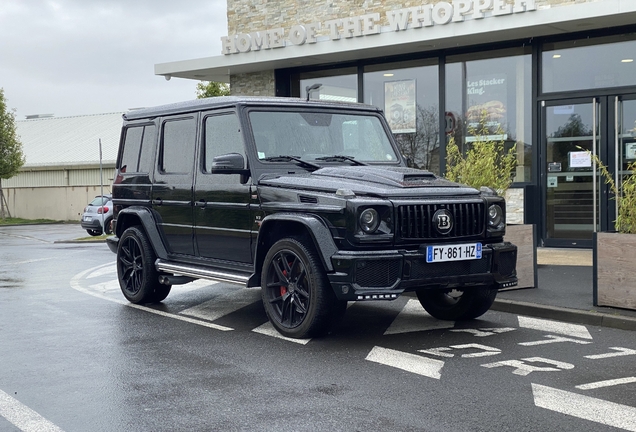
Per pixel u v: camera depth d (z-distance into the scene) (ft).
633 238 23.27
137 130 29.14
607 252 23.98
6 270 42.45
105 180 130.41
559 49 42.22
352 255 19.27
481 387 16.11
